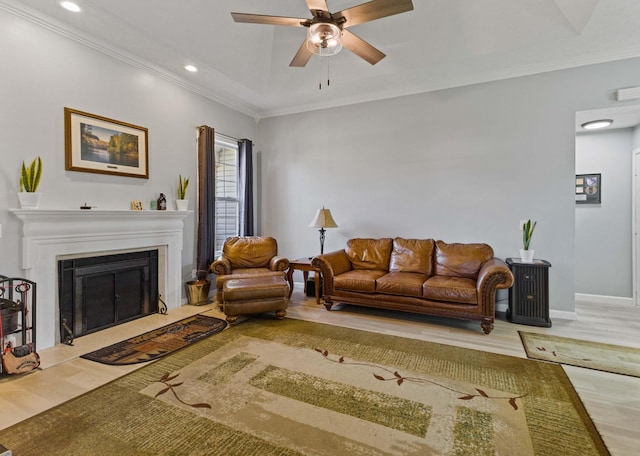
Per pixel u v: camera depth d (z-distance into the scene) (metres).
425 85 4.25
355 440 1.68
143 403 2.01
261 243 4.65
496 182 3.96
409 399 2.05
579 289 4.51
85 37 3.12
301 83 4.38
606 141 4.33
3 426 1.78
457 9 3.19
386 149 4.57
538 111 3.74
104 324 3.33
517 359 2.63
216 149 4.96
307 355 2.71
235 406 1.98
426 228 4.36
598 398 2.07
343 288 3.86
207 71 3.95
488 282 3.16
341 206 4.91
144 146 3.71
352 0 3.35
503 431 1.74
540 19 3.03
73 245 3.00
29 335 2.68
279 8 3.45
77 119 3.09
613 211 4.31
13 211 2.56
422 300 3.47
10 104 2.64
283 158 5.36
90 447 1.62
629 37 3.11
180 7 3.08
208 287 4.34
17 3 2.64
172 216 3.95
